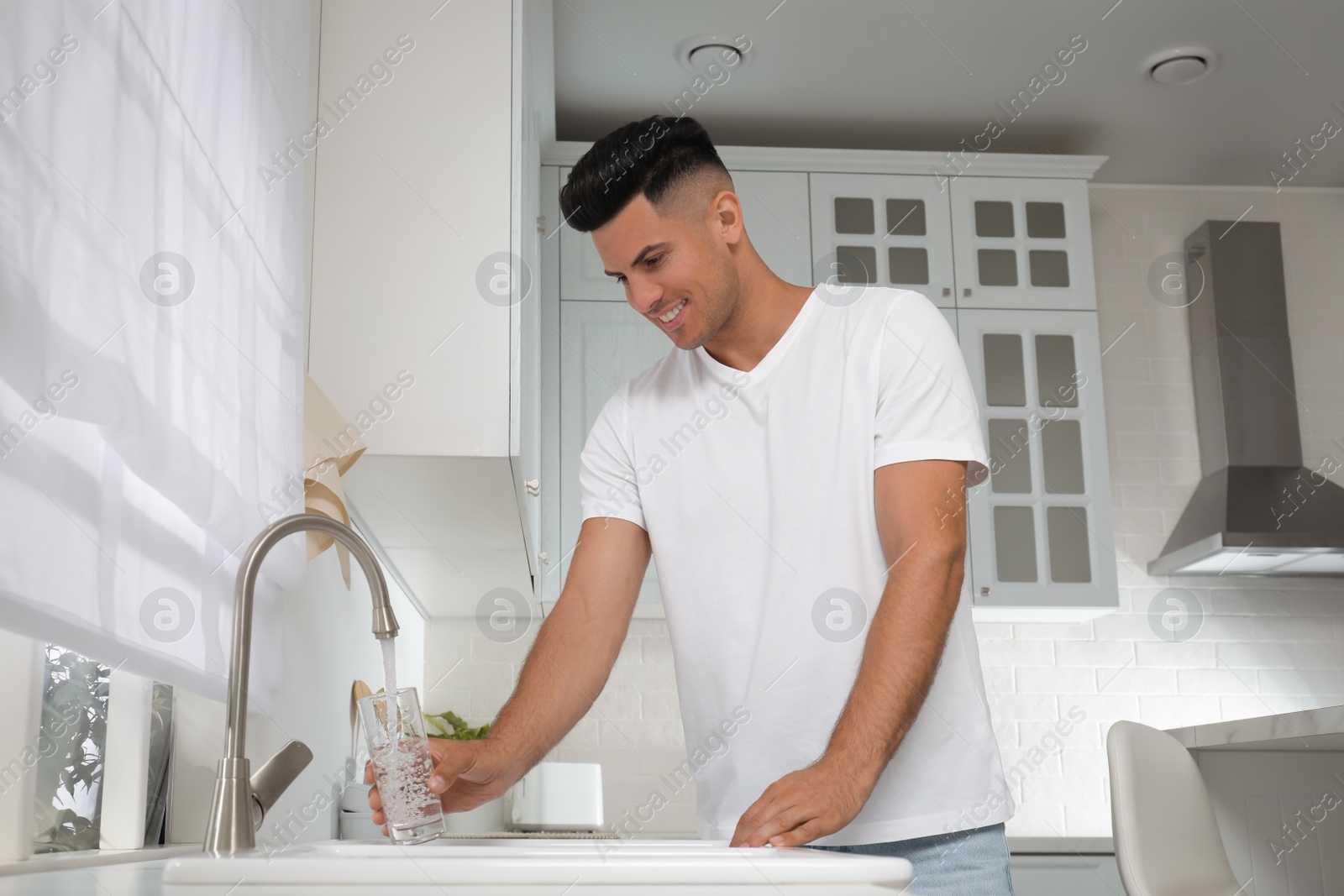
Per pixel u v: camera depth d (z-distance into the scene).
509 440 1.76
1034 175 3.27
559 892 0.71
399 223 1.84
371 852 0.86
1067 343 3.19
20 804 0.93
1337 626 3.39
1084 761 3.24
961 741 1.18
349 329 1.79
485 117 1.90
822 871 0.72
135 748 1.15
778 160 3.20
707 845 0.93
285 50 1.43
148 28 0.91
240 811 0.92
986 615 3.18
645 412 1.41
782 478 1.29
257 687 1.26
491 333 1.81
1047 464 3.11
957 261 3.19
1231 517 3.18
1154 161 3.55
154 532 0.98
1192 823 1.70
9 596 0.71
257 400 1.21
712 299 1.31
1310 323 3.62
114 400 0.79
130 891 0.69
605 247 1.32
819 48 2.97
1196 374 3.54
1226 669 3.34
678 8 2.79
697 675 1.31
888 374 1.25
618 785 3.09
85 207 0.77
